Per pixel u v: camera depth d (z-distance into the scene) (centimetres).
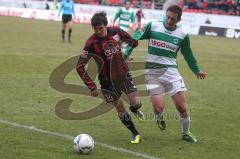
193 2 9750
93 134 1789
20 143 1605
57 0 10275
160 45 1695
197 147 1684
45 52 4306
